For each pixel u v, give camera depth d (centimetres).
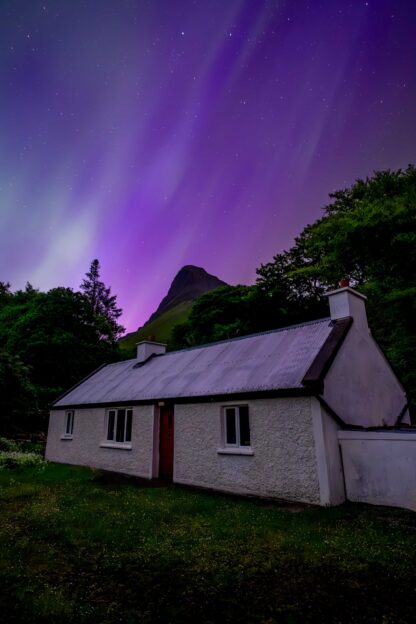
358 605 396
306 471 840
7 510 786
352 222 1666
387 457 792
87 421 1570
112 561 513
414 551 534
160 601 407
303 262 3125
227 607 395
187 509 789
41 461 1568
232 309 3375
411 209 1554
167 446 1223
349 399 958
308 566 489
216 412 1062
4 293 3853
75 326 2919
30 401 2169
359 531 626
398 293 1623
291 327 1216
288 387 885
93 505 820
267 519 709
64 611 381
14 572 471
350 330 1047
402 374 1652
